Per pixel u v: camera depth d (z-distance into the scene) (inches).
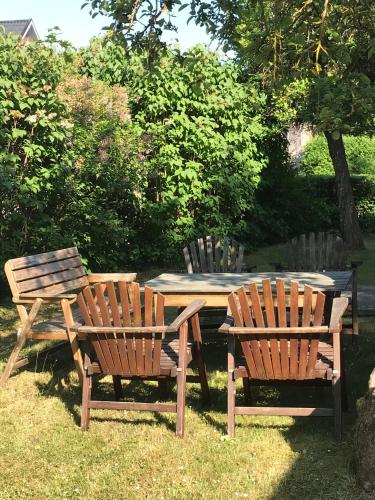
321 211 631.8
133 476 146.2
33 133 337.1
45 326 214.1
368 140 908.6
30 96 329.1
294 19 214.8
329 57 213.8
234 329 158.2
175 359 172.9
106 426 175.3
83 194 366.6
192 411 184.2
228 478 142.9
